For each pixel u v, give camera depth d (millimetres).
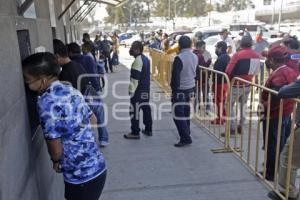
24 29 2582
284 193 3607
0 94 1665
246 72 5570
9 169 1712
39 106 2162
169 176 4297
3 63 1774
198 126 6371
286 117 3896
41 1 3832
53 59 2252
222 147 5246
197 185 4047
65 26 9023
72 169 2260
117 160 4820
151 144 5469
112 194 3871
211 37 20344
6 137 1698
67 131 2180
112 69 15172
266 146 3996
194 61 5219
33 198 2264
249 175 4285
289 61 5293
